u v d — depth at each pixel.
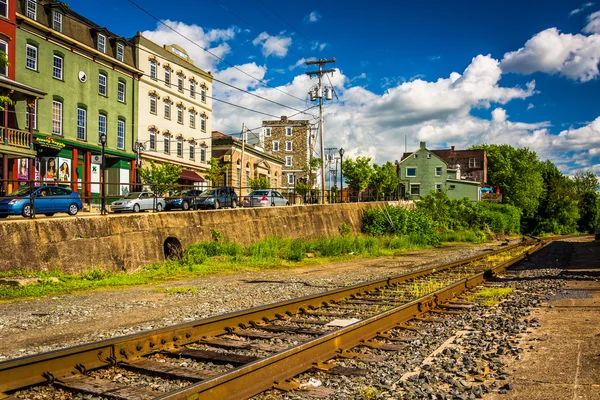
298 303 9.19
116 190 37.53
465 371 5.43
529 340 6.88
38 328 8.20
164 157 43.59
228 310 9.76
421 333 7.47
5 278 13.74
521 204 84.62
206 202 32.75
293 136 89.00
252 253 22.81
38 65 30.84
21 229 15.29
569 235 74.88
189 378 5.04
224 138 55.38
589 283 13.10
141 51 40.62
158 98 42.97
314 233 31.12
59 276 15.22
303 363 5.50
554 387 4.85
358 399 4.61
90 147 35.03
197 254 20.30
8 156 26.56
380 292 11.73
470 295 11.40
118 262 18.20
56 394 4.66
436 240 36.41
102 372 5.33
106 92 37.06
